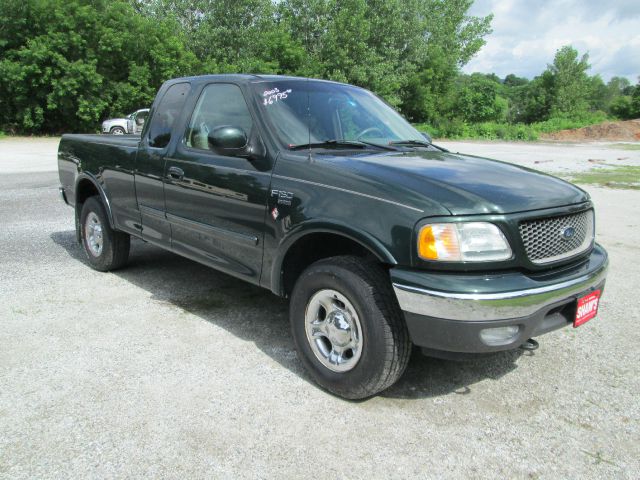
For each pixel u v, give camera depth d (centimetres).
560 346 377
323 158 321
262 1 3450
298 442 259
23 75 2628
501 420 283
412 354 362
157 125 438
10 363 331
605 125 4412
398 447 257
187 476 234
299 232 306
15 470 234
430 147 399
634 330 406
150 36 3020
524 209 274
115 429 266
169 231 421
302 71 3331
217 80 396
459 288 253
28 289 464
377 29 3691
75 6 2755
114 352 349
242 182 344
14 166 1416
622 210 891
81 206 548
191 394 300
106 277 504
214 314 418
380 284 277
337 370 298
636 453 258
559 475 241
